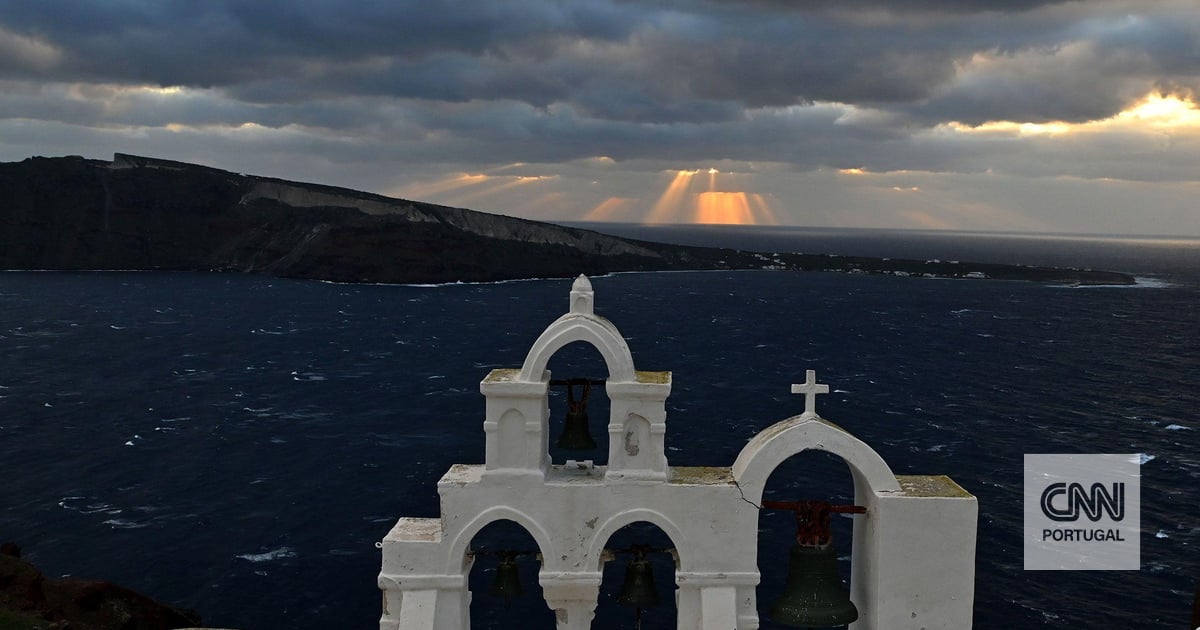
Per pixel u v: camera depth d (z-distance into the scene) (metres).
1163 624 48.53
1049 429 92.12
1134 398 110.19
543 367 14.65
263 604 50.56
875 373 125.50
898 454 81.38
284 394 107.00
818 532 14.16
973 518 13.93
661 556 53.66
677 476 15.07
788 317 193.88
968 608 14.05
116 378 114.44
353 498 68.62
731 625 14.20
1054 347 154.75
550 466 15.61
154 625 33.25
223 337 151.12
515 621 47.66
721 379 118.31
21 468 75.19
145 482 72.06
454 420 94.50
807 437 14.34
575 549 14.77
